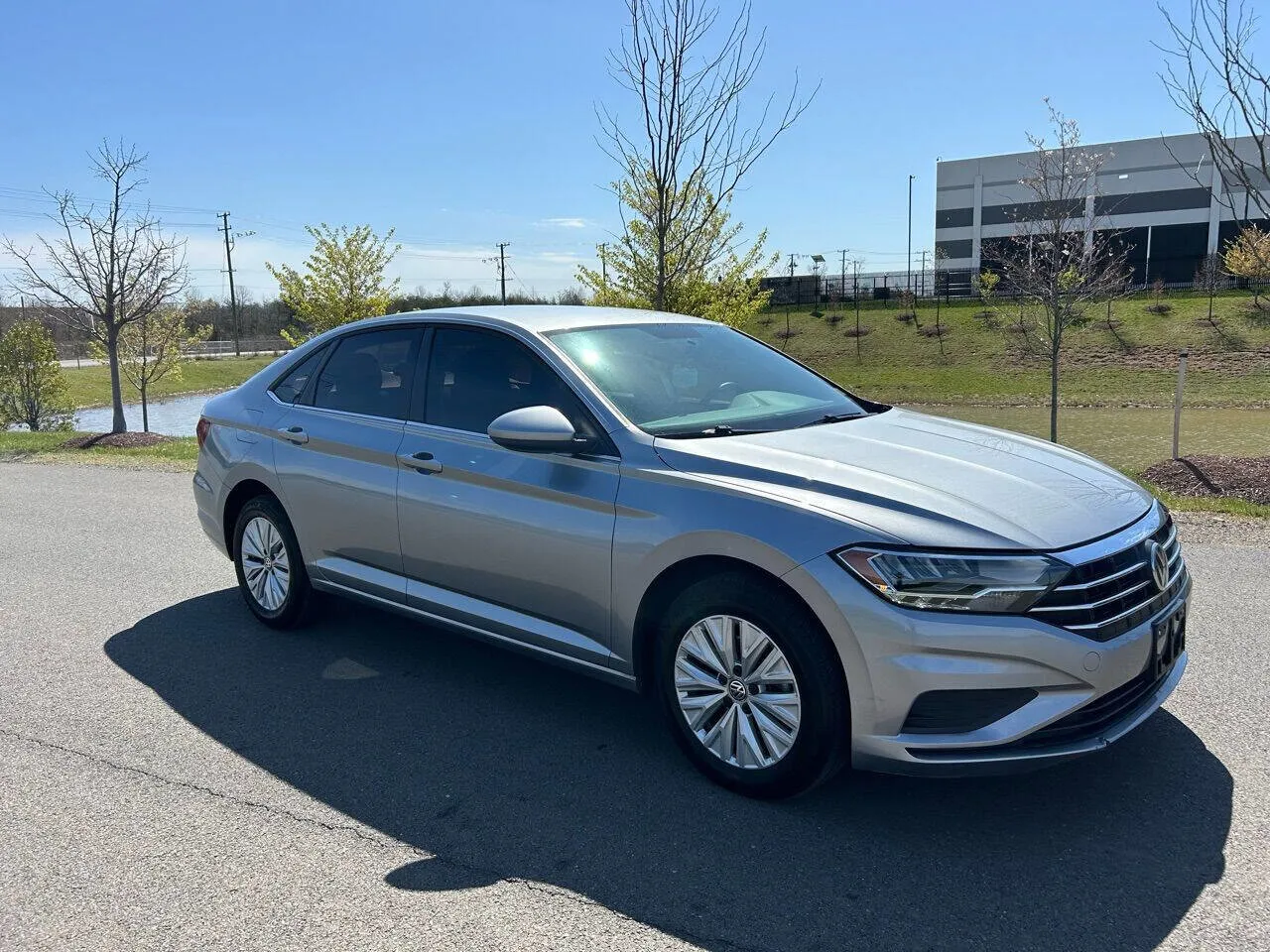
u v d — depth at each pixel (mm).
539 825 3230
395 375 4621
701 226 11812
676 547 3373
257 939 2652
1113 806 3262
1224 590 5582
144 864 3037
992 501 3174
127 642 5176
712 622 3365
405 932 2672
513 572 3938
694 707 3465
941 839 3090
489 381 4215
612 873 2943
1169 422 23188
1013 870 2912
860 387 37406
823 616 3037
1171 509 8000
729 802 3354
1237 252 42875
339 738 3941
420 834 3189
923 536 2973
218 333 91062
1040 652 2873
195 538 7738
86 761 3768
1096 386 33219
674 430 3760
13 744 3928
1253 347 35562
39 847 3145
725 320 15289
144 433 17125
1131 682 3111
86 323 19500
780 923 2682
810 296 60406
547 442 3604
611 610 3631
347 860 3043
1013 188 60625
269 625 5316
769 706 3238
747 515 3217
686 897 2812
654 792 3438
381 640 5137
